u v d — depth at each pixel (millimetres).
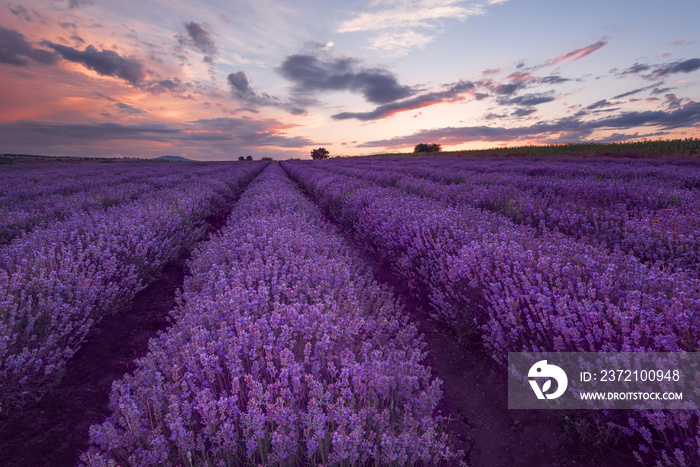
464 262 3621
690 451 1913
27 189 12758
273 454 1759
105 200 10000
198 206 9398
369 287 4156
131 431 1899
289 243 4863
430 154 53500
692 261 4035
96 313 3857
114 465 1732
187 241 6746
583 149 30172
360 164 31641
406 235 5316
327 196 11469
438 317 4031
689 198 6562
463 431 2586
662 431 1994
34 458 2291
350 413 1982
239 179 20375
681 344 2234
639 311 2379
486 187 9703
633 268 3318
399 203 7387
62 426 2566
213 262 4535
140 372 2336
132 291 4520
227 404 1923
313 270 3869
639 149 26688
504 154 33938
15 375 2639
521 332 2938
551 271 3285
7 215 7281
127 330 3961
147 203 8641
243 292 3055
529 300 3033
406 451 1993
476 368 3295
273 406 1878
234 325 2910
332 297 3326
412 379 2258
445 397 2951
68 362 3307
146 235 5449
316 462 1983
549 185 9664
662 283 2742
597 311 2641
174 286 5273
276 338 2666
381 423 1999
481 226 5180
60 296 3621
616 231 5320
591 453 2305
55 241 5023
